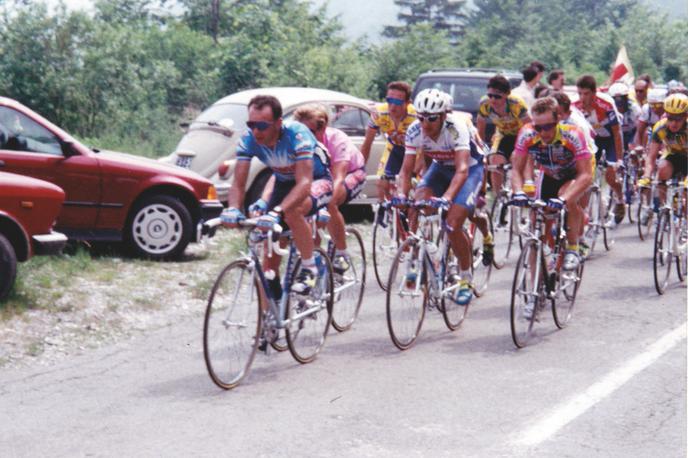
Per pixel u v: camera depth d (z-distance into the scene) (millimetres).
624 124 16328
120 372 7574
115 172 11227
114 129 22156
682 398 6902
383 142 14859
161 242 11578
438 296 8727
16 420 6426
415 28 38000
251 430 6215
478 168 8789
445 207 8211
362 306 10094
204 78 26781
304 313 7738
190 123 14602
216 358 6969
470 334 8914
